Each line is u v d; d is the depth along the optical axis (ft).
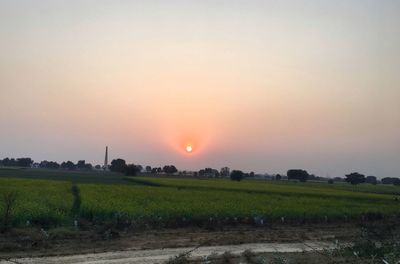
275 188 249.14
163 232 87.97
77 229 82.58
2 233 73.20
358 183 451.94
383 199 194.39
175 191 177.88
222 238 83.71
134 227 89.40
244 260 64.34
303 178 476.95
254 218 108.99
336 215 126.62
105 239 75.97
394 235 99.14
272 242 83.87
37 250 64.64
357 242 81.51
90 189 165.37
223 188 225.56
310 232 102.42
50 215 85.97
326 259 68.23
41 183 184.85
